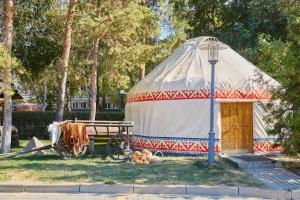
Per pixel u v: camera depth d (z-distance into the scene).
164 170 9.82
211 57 10.34
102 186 8.08
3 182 8.34
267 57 10.77
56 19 18.38
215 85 13.23
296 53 9.87
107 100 45.50
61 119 15.34
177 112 13.56
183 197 7.72
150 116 14.30
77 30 16.48
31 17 19.14
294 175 9.65
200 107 13.23
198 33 25.12
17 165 10.46
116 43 16.59
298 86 10.09
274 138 13.66
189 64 14.59
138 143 14.73
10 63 12.50
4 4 16.80
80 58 18.80
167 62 15.70
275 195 7.89
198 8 25.16
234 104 13.62
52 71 16.47
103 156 12.71
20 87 21.83
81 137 11.97
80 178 8.76
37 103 33.97
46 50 19.97
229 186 8.18
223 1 24.36
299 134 9.95
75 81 19.47
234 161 10.86
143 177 8.92
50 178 8.74
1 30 17.39
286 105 10.85
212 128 10.44
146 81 15.23
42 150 12.84
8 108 13.70
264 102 13.54
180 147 13.41
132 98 15.69
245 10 23.31
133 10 14.84
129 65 17.39
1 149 13.55
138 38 18.83
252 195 7.98
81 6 16.39
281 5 12.75
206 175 9.24
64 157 11.92
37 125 22.59
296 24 10.02
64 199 7.40
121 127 12.73
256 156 12.32
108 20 14.74
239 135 13.57
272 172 10.03
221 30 25.02
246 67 14.38
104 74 18.23
